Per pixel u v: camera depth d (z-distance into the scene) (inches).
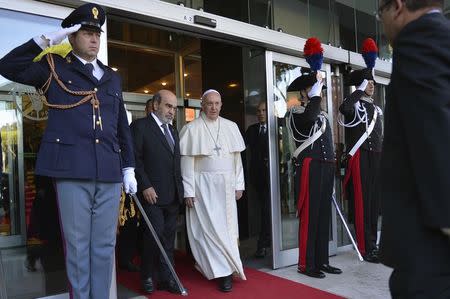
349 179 167.2
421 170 42.8
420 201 43.6
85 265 82.6
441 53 43.4
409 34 45.8
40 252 105.5
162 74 235.6
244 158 179.8
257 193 173.5
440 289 43.9
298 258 157.1
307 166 147.1
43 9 104.5
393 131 47.1
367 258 164.7
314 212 147.2
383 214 48.3
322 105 175.8
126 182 91.7
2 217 103.0
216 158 135.0
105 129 83.8
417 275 44.4
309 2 178.7
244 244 179.9
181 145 134.0
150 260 127.8
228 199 135.3
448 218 41.3
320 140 148.5
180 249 185.8
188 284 137.3
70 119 80.9
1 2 99.4
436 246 44.3
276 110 161.0
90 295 84.0
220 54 186.9
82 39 82.5
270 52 159.2
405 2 48.1
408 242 45.0
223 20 139.7
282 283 138.4
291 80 166.6
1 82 103.3
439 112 42.1
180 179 131.7
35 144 106.1
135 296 125.6
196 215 135.9
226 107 183.3
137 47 224.2
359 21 199.6
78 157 80.1
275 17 164.7
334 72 183.9
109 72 88.8
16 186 104.3
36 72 80.2
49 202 104.0
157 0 123.0
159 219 126.0
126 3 116.2
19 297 103.8
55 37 78.7
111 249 85.8
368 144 163.8
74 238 81.0
